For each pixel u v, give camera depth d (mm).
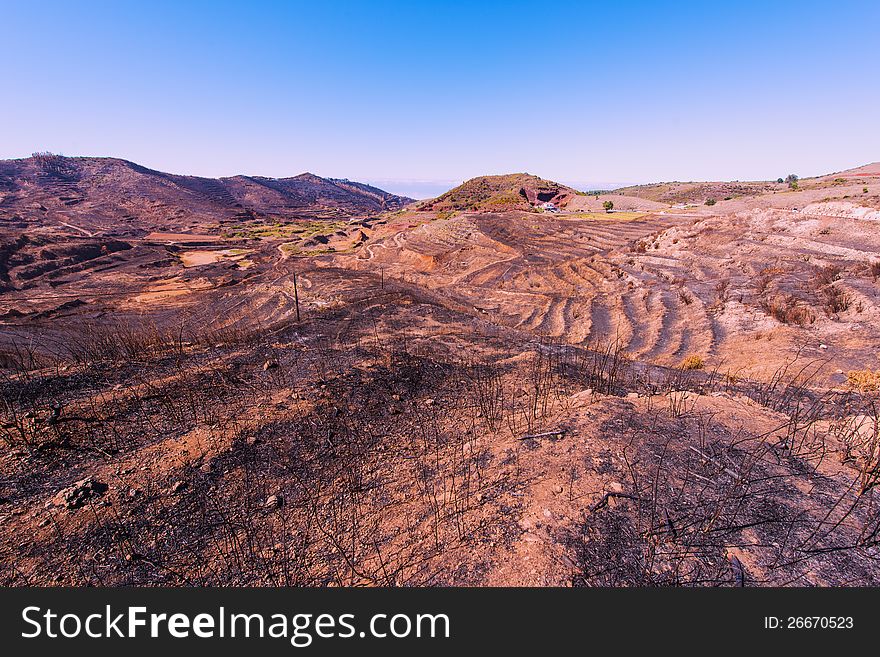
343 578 3234
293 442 5375
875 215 31844
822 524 3375
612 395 7281
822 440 4875
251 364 8398
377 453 5266
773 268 27500
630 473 4094
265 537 3742
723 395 6926
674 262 36688
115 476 4473
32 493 4148
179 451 4984
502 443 5160
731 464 4250
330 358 9016
